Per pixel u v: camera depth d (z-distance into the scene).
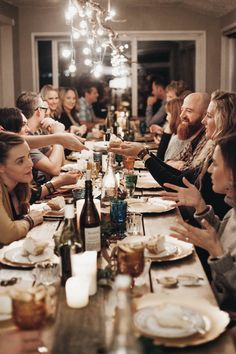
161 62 9.29
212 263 1.96
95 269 1.76
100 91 9.48
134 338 1.25
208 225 2.11
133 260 1.80
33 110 4.64
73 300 1.64
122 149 3.43
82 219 2.15
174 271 2.03
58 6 8.81
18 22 8.87
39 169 4.31
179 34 9.08
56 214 2.85
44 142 3.62
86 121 8.91
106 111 9.57
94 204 2.17
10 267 2.06
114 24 8.96
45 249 2.21
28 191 2.79
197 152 3.82
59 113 7.27
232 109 3.07
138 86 9.39
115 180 3.12
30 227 2.63
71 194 3.45
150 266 2.04
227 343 1.47
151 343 1.37
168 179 3.38
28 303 1.46
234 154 2.13
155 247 2.15
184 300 1.68
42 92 6.49
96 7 4.81
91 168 3.89
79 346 1.43
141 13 8.95
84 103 9.12
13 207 2.75
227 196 2.28
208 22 8.97
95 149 4.83
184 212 3.31
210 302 1.75
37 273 1.90
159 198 3.15
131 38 9.10
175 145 5.04
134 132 7.84
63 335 1.49
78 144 3.65
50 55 9.21
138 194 3.51
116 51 5.52
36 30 8.94
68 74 9.02
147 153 3.46
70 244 1.86
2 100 8.56
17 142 2.64
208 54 9.06
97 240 2.16
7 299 1.63
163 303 1.66
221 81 9.07
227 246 2.19
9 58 8.48
